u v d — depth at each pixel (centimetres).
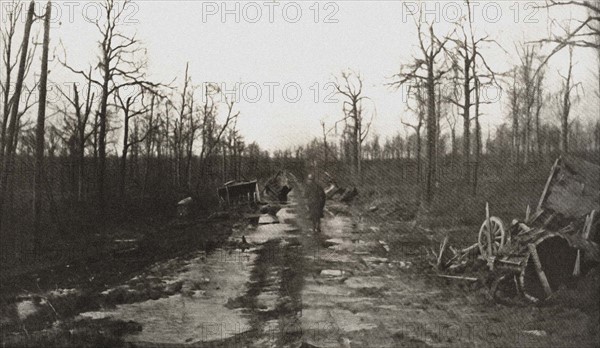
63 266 1647
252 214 3039
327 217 3014
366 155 8825
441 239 1983
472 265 1384
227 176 6066
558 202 1285
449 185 3634
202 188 5038
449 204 2867
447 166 4809
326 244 1741
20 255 1791
